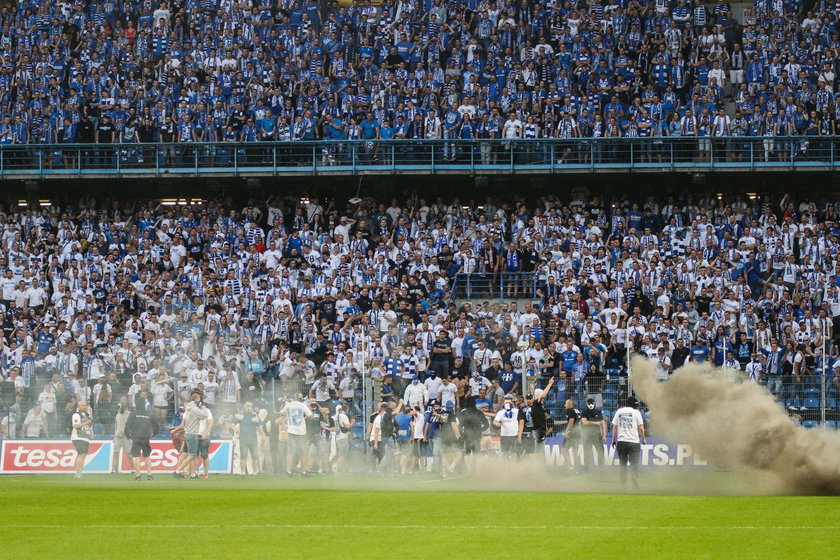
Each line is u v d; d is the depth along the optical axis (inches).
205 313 3767.2
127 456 2957.7
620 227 4190.5
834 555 1375.5
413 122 4429.1
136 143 4362.7
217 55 4645.7
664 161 4306.1
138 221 4375.0
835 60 4507.9
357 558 1373.0
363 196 4576.8
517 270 4023.1
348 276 3973.9
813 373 3405.5
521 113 4421.8
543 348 3503.9
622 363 3469.5
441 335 3491.6
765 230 4087.1
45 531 1615.4
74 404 3179.1
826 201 4370.1
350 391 3270.2
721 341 3518.7
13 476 2881.4
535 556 1379.2
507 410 2765.7
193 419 2699.3
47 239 4269.2
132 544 1489.9
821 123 4315.9
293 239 4202.8
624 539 1507.1
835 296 3782.0
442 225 4276.6
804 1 4773.6
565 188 4512.8
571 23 4653.1
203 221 4340.6
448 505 1925.4
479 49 4606.3
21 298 4040.4
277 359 3567.9
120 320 3865.7
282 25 4817.9
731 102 4507.9
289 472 2746.1
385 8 4832.7
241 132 4483.3
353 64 4665.4
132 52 4722.0
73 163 4466.0
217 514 1807.3
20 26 4810.5
